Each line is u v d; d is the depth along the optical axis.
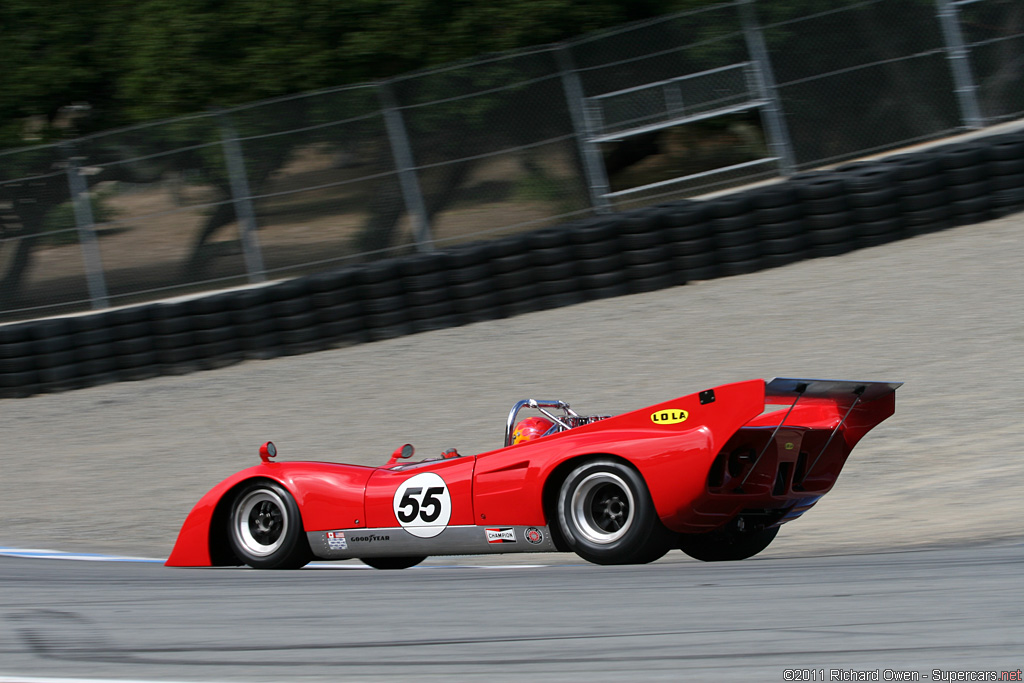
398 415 35.16
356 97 49.22
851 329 36.03
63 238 49.81
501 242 44.19
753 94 48.84
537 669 10.44
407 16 51.44
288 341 44.03
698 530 17.02
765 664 10.02
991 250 40.56
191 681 10.88
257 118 49.41
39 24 59.22
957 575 13.66
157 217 49.59
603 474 17.00
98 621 14.63
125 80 55.38
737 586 13.98
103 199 49.78
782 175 48.69
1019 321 33.91
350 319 43.94
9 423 40.59
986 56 48.12
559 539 17.59
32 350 43.88
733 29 48.91
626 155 49.19
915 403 29.42
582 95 49.06
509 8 51.06
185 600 15.95
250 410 38.09
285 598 15.65
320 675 10.80
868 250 43.66
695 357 36.03
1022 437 25.53
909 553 16.73
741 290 42.03
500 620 12.84
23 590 18.03
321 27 52.16
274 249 49.19
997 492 21.91
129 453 35.09
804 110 48.84
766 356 34.94
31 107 59.47
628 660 10.52
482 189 49.06
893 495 23.28
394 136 49.09
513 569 18.28
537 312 44.06
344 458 31.75
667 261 43.91
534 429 19.47
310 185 49.25
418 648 11.68
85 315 47.06
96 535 26.62
